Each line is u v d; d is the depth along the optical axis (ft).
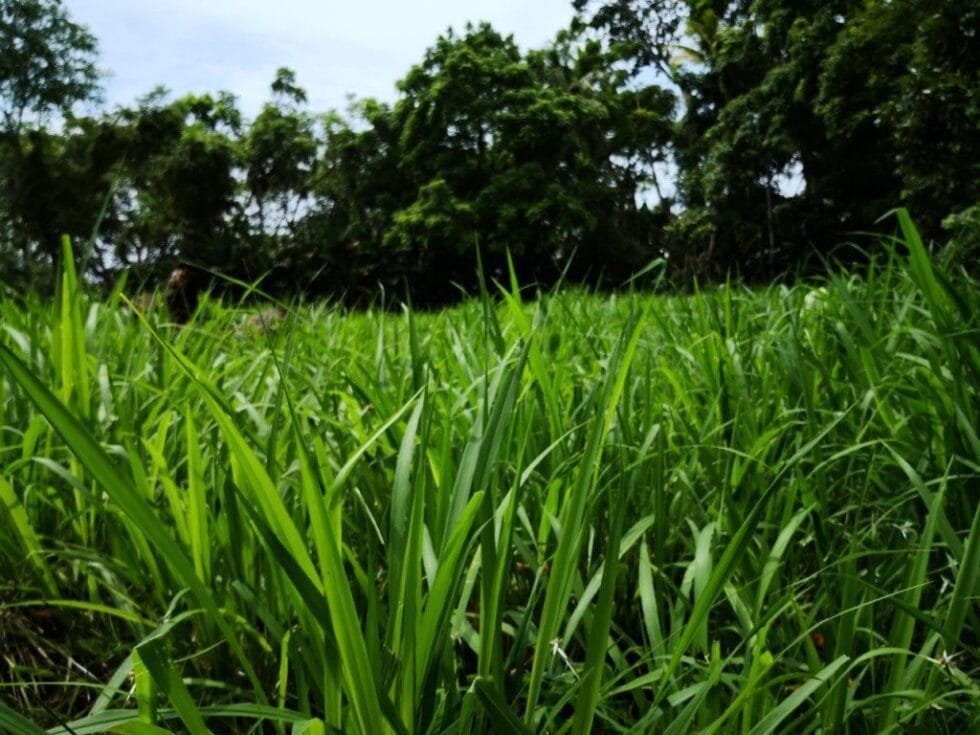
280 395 4.31
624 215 105.19
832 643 3.99
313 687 3.89
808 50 73.36
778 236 86.74
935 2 48.21
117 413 5.47
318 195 107.34
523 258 94.68
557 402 5.02
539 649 2.97
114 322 8.27
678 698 3.29
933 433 5.63
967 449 5.33
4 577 4.89
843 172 80.84
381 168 105.60
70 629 4.74
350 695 2.69
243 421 5.38
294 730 2.85
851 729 3.71
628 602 4.82
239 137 117.19
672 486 5.73
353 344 9.53
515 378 3.39
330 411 6.21
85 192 101.76
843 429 6.04
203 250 100.32
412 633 2.79
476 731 3.12
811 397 5.82
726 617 4.59
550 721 3.21
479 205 92.32
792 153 82.74
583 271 96.53
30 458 4.68
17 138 100.68
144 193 102.73
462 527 2.83
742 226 84.74
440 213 92.99
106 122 103.71
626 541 4.16
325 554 2.56
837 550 5.17
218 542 4.40
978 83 48.11
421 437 3.05
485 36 106.11
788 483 5.39
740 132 80.53
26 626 4.86
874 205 78.07
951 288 5.57
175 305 26.68
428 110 98.84
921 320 7.50
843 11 73.31
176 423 5.94
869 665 3.82
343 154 106.01
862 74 67.00
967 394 5.47
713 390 6.66
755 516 3.10
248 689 4.11
